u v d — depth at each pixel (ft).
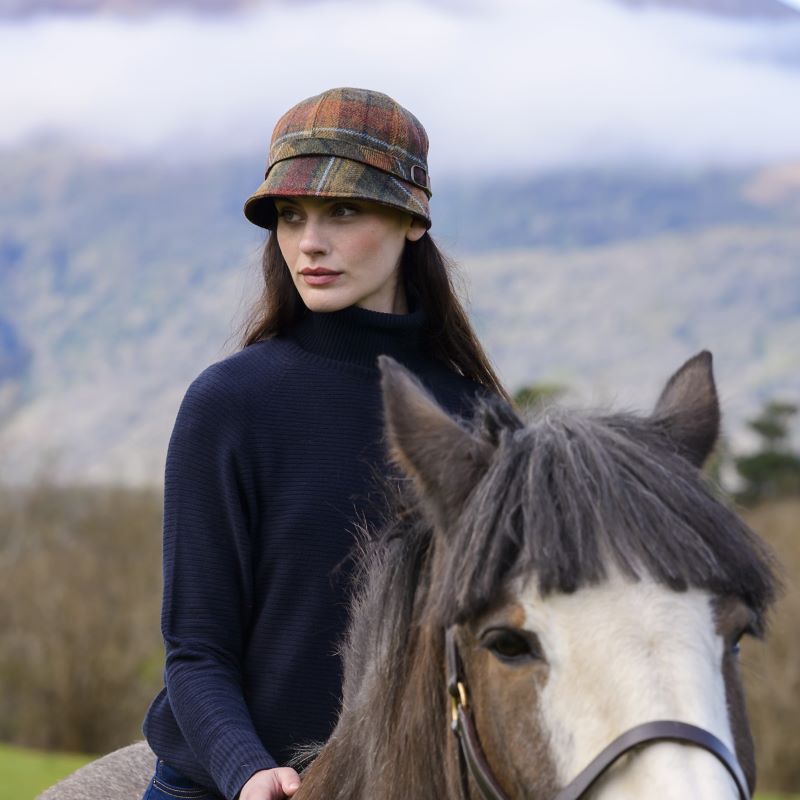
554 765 5.60
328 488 8.70
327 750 7.63
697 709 5.47
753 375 577.84
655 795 5.30
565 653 5.66
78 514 60.49
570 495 5.87
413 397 6.64
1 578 53.11
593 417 6.57
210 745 7.80
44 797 10.71
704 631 5.68
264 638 8.59
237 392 8.77
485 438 6.60
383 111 8.95
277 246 9.48
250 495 8.66
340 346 9.02
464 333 9.70
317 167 8.71
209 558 8.46
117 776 10.67
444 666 6.61
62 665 49.88
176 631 8.40
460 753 6.31
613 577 5.72
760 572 5.94
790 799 39.60
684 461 6.22
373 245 8.94
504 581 5.88
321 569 8.59
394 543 7.32
